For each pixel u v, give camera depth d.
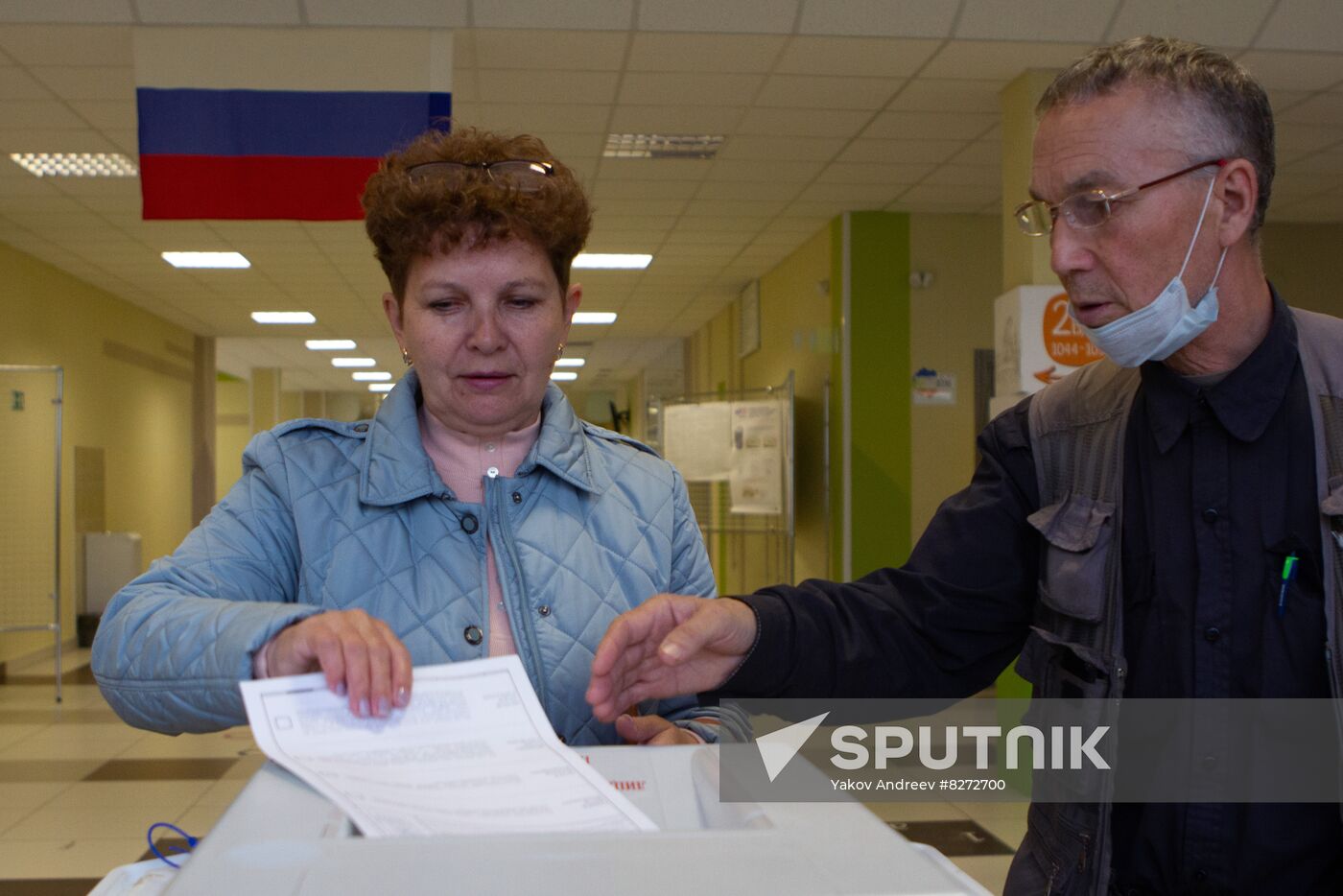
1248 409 0.98
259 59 3.96
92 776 4.70
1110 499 1.08
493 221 0.99
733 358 10.82
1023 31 4.34
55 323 8.58
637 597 1.15
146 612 0.92
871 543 7.24
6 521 7.64
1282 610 0.96
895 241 7.29
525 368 1.07
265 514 1.12
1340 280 7.48
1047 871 1.08
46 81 4.63
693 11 4.16
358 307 10.59
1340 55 4.47
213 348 12.91
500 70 4.65
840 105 5.14
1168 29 4.31
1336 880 0.95
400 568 1.09
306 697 0.72
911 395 7.30
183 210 3.89
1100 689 1.05
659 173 6.26
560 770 0.66
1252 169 0.94
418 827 0.56
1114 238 0.96
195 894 0.46
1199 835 0.98
